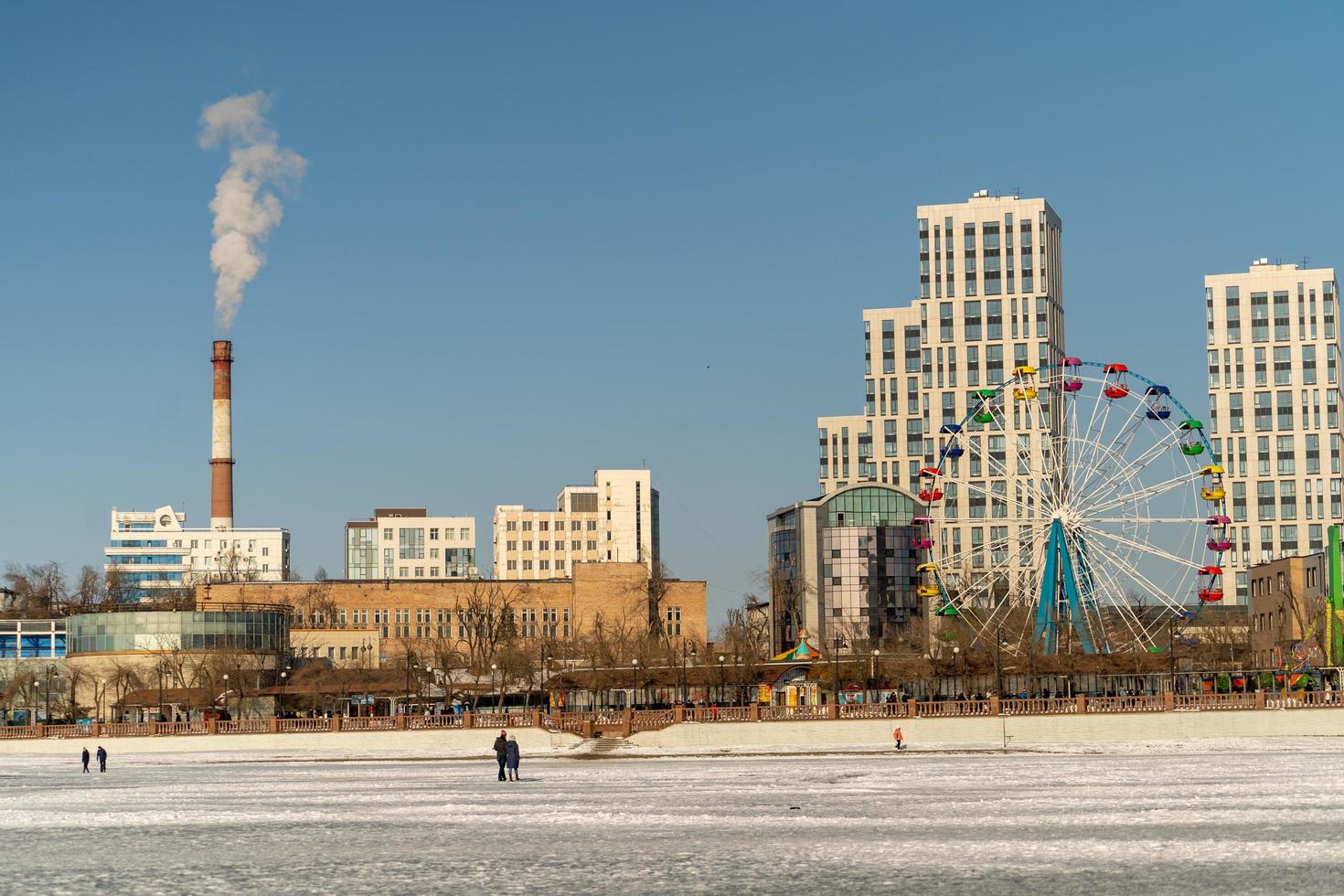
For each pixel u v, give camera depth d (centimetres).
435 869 7350
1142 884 6481
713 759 15325
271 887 6931
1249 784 10738
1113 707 16612
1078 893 6312
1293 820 8519
